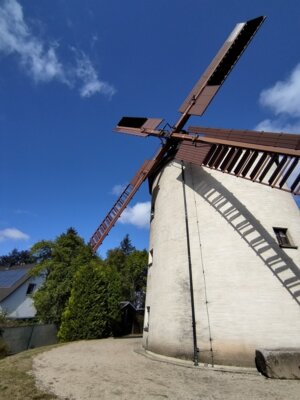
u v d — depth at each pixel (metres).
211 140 10.87
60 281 21.75
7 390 5.85
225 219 11.09
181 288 10.73
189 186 12.88
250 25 12.25
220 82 12.86
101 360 9.50
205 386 6.45
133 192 15.67
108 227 16.16
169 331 10.38
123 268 48.75
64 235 24.95
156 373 7.66
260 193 11.34
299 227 10.85
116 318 19.58
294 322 8.74
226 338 8.97
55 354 10.74
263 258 9.87
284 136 8.21
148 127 15.57
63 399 5.34
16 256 90.50
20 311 27.22
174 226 12.38
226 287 9.73
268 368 7.20
